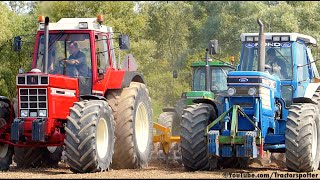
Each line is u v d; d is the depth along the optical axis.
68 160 31.33
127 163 35.16
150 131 37.72
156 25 95.19
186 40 95.44
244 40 37.88
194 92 43.56
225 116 32.50
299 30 69.56
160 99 77.25
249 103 32.47
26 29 57.38
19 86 32.78
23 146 34.00
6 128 34.00
